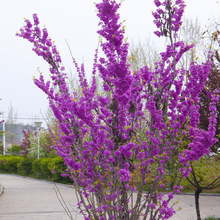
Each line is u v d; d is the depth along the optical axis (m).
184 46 3.76
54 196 11.91
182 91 4.10
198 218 6.01
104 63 3.44
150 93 3.66
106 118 3.72
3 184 16.89
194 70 3.62
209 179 10.91
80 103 3.45
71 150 4.02
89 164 3.54
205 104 8.59
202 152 3.14
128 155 3.21
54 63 3.93
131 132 3.52
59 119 3.81
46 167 19.12
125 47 3.08
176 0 3.57
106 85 3.57
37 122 22.20
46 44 3.98
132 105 3.57
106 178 3.66
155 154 3.52
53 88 4.00
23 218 8.09
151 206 3.41
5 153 41.12
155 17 3.66
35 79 3.94
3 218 8.13
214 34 7.03
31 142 27.33
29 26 3.96
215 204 9.29
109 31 3.29
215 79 8.32
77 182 4.05
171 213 3.49
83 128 3.98
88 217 3.77
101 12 3.28
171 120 3.91
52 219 7.83
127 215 3.35
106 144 3.53
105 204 3.43
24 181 18.77
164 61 3.79
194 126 3.59
